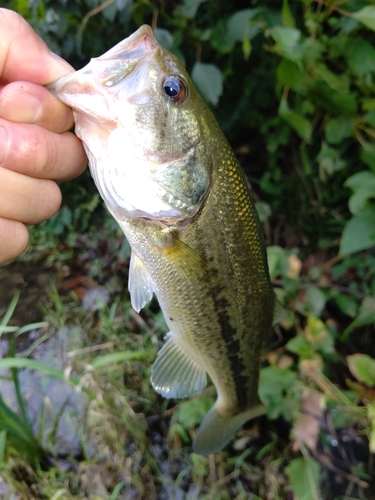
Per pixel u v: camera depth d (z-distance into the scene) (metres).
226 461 0.41
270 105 0.46
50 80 0.21
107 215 0.55
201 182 0.23
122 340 0.49
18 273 0.59
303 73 0.34
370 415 0.37
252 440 0.43
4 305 0.56
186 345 0.29
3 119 0.19
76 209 0.57
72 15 0.40
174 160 0.22
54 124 0.20
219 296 0.26
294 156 0.48
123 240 0.55
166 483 0.41
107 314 0.52
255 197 0.50
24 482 0.39
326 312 0.46
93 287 0.56
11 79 0.21
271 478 0.40
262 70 0.43
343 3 0.33
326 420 0.42
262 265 0.28
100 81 0.20
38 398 0.46
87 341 0.50
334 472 0.40
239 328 0.28
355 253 0.44
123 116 0.21
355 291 0.43
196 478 0.41
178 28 0.38
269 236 0.50
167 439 0.43
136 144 0.21
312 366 0.40
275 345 0.46
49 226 0.57
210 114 0.24
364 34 0.36
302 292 0.43
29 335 0.52
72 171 0.21
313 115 0.43
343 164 0.41
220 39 0.36
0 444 0.35
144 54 0.21
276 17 0.36
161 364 0.29
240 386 0.32
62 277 0.58
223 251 0.25
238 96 0.46
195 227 0.24
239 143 0.51
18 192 0.20
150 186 0.22
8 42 0.20
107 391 0.44
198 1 0.35
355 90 0.39
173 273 0.25
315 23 0.34
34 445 0.39
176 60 0.22
